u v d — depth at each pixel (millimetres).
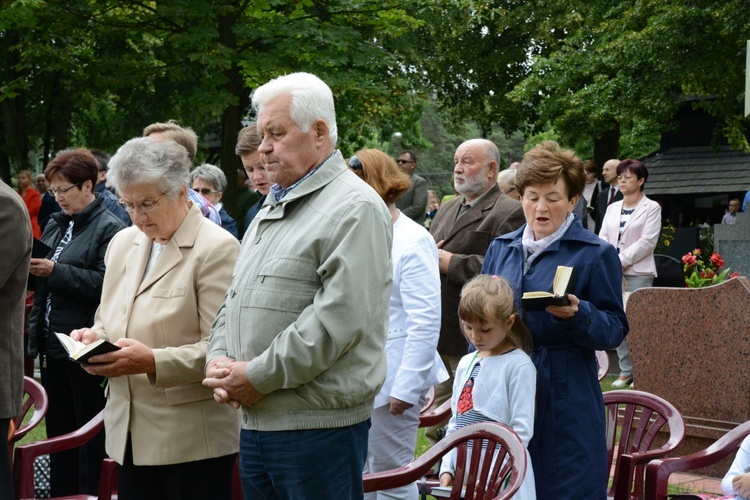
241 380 2865
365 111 16328
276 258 2967
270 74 15234
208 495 3488
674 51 17484
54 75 20734
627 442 4375
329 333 2803
